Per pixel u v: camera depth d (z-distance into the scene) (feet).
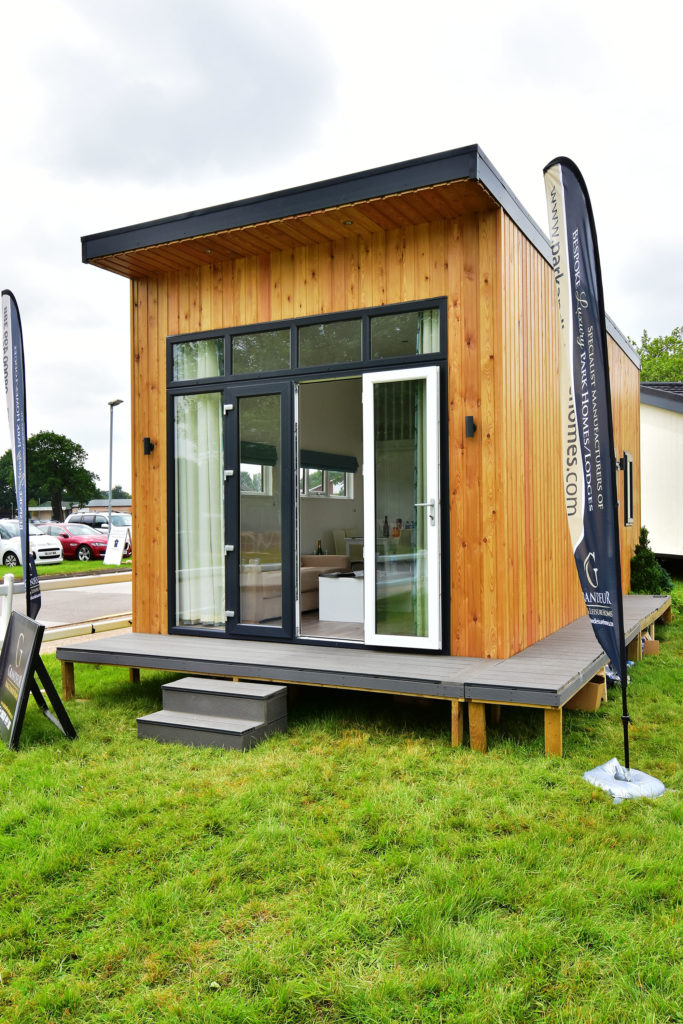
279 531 18.15
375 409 16.87
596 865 9.09
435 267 16.21
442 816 10.58
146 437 20.17
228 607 18.89
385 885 8.86
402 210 15.60
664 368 119.85
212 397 19.33
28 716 16.48
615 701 17.54
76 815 10.89
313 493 29.68
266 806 11.09
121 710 17.04
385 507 16.67
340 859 9.52
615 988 6.97
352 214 15.78
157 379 20.12
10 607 23.62
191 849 9.81
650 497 40.70
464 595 15.94
